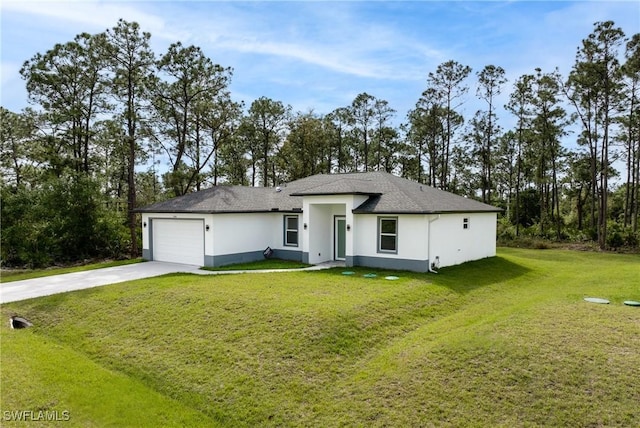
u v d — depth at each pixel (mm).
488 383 6621
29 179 30328
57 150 27844
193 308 10906
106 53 25500
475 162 43469
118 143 26469
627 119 30141
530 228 37469
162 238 20734
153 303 11664
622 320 8969
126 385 7676
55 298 13023
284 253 20469
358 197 17516
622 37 27406
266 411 6605
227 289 12531
